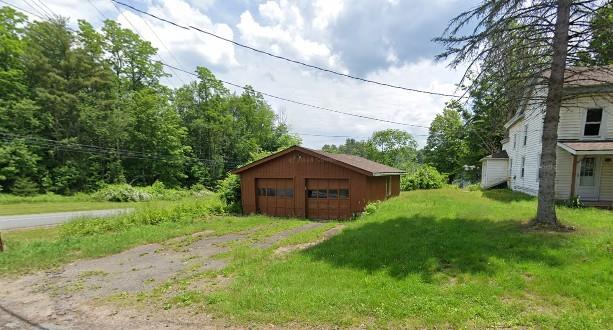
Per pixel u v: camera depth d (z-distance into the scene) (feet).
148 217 41.86
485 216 29.94
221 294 14.84
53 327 12.66
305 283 15.52
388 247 20.81
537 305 12.39
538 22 23.43
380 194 55.52
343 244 22.70
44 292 17.02
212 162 145.79
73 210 62.44
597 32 21.80
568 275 14.73
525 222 25.61
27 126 88.43
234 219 45.27
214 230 36.06
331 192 50.26
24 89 89.20
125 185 96.99
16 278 19.83
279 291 14.49
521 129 60.18
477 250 18.85
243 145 153.69
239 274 18.06
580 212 32.22
